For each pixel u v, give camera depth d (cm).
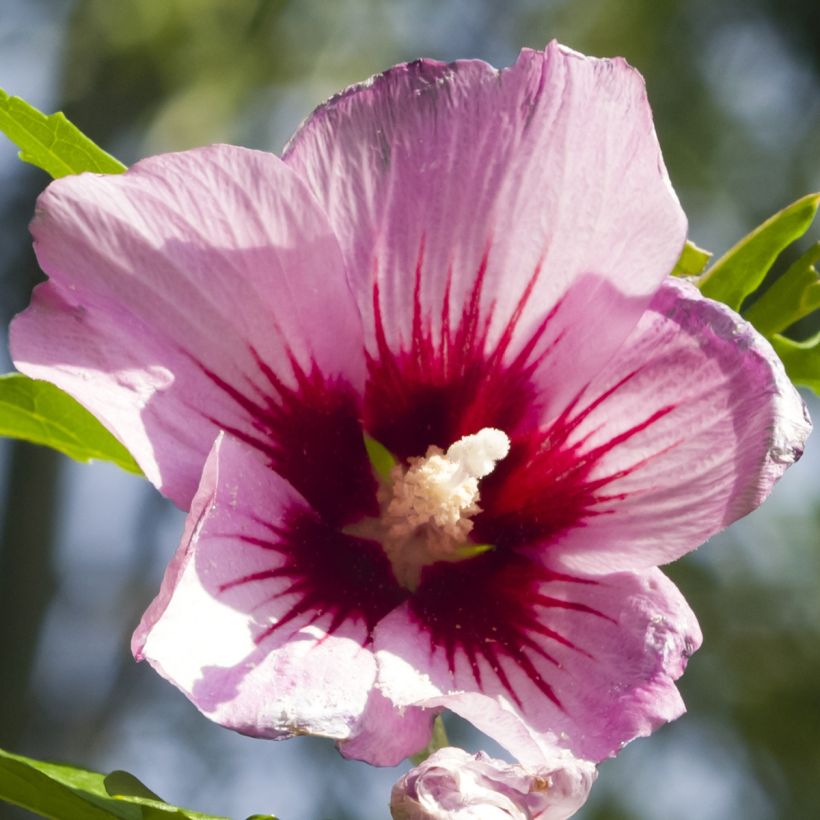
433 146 44
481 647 44
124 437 42
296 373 45
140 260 43
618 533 44
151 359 43
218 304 44
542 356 45
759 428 43
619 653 43
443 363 46
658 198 44
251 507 44
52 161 47
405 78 44
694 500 44
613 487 45
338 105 44
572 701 43
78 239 43
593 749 42
